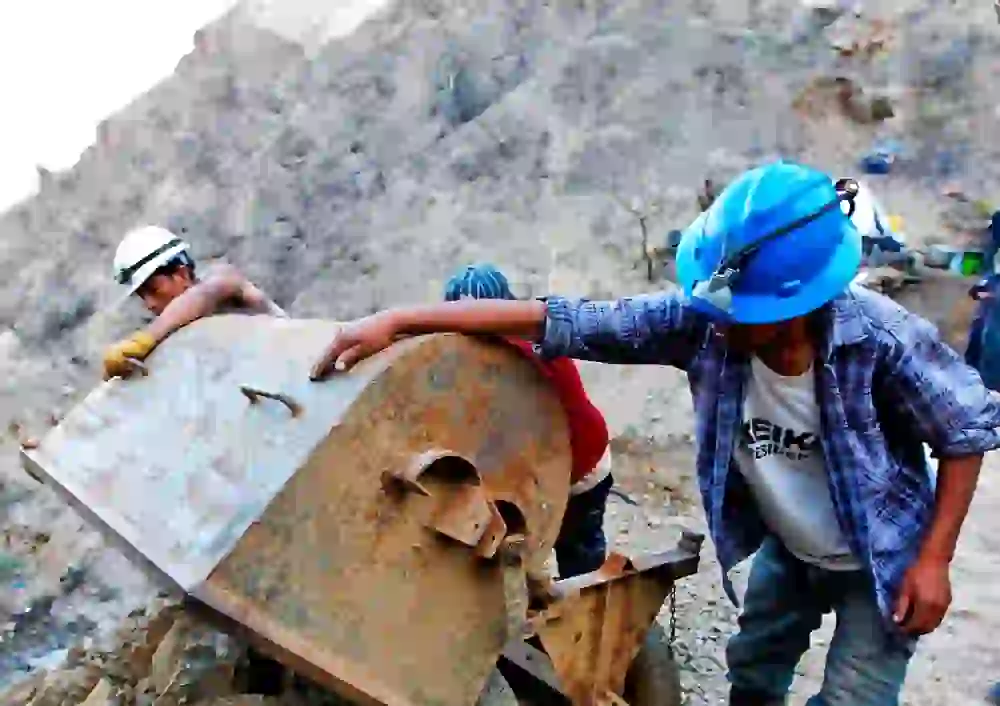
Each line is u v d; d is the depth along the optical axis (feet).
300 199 30.48
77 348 27.55
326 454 7.14
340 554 7.16
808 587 8.82
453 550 7.67
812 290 6.73
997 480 16.63
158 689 9.33
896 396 7.19
